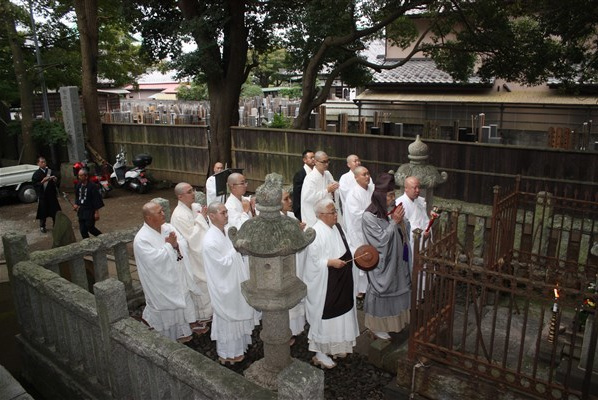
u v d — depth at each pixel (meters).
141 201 14.72
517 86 19.97
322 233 5.04
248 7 13.91
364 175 7.20
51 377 5.56
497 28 12.49
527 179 10.52
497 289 3.88
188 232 6.16
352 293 5.20
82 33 16.62
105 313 4.29
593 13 9.43
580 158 9.92
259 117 19.05
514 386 3.90
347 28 13.71
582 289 3.48
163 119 20.00
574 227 7.13
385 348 5.25
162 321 5.75
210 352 5.85
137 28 14.50
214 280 5.13
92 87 17.12
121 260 7.03
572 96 18.30
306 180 7.91
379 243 5.15
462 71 14.84
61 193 15.81
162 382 4.01
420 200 6.46
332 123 20.69
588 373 3.54
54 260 6.23
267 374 4.62
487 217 7.22
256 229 4.14
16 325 7.39
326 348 5.23
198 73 14.20
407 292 5.33
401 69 21.95
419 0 11.96
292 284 4.41
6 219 12.95
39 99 27.92
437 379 4.27
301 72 16.41
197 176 16.16
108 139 17.98
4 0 15.77
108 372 4.61
